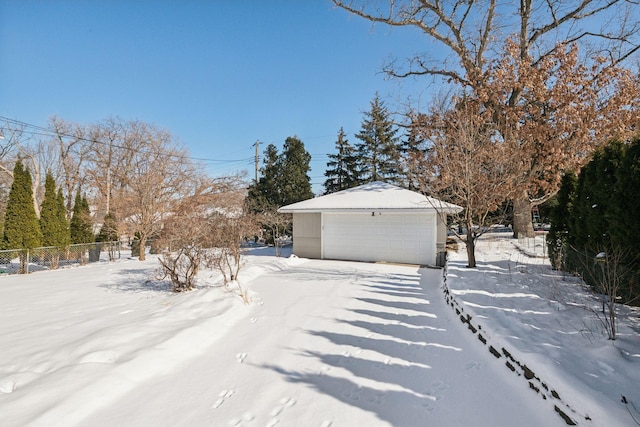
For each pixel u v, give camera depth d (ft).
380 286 26.84
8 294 28.45
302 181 83.10
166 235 27.53
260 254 58.34
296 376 11.92
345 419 9.23
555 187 48.42
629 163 14.84
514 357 11.00
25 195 44.39
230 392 10.87
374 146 95.81
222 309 19.40
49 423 8.74
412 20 52.13
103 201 81.76
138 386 11.24
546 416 8.81
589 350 10.57
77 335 16.17
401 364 12.66
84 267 47.91
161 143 75.36
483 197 31.83
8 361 13.07
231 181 81.56
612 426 6.88
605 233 17.71
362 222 43.39
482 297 18.49
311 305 21.22
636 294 14.30
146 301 23.88
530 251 39.75
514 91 51.13
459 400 10.02
